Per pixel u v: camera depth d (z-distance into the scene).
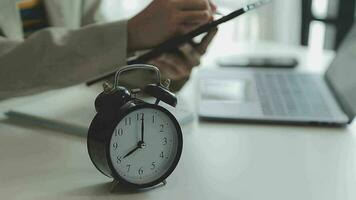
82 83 0.92
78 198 0.62
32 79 0.85
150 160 0.63
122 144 0.61
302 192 0.64
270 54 1.36
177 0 0.85
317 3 1.75
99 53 0.83
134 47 0.86
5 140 0.79
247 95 0.98
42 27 1.18
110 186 0.65
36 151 0.75
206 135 0.81
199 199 0.62
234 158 0.73
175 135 0.64
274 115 0.88
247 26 1.87
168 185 0.65
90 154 0.63
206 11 0.85
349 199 0.62
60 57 0.84
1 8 1.00
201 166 0.70
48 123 0.84
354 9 1.61
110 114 0.61
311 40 1.78
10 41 0.89
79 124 0.81
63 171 0.69
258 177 0.68
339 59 1.07
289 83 1.06
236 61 1.24
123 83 0.82
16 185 0.65
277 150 0.76
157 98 0.63
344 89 0.94
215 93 0.99
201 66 1.22
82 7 1.26
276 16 1.95
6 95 0.87
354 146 0.78
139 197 0.62
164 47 0.86
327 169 0.70
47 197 0.63
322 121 0.86
